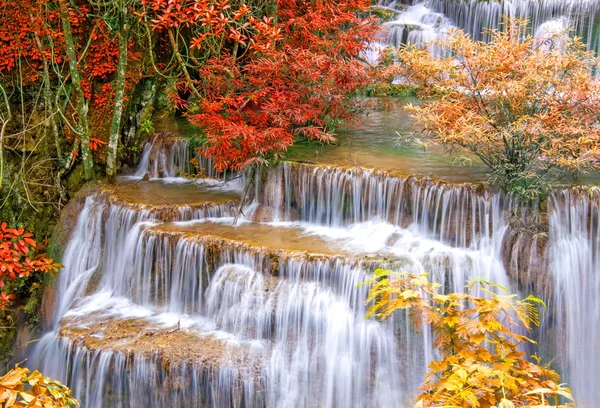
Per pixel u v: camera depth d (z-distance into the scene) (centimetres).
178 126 1073
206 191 928
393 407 666
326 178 827
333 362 676
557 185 721
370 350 671
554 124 696
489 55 751
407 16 1416
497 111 754
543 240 704
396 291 374
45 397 330
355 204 815
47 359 763
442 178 772
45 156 968
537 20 1284
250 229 813
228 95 891
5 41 966
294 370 670
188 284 770
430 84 812
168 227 814
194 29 1091
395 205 790
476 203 738
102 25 998
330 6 916
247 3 1023
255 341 695
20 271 812
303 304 690
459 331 361
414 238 762
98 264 869
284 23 921
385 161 856
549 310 703
